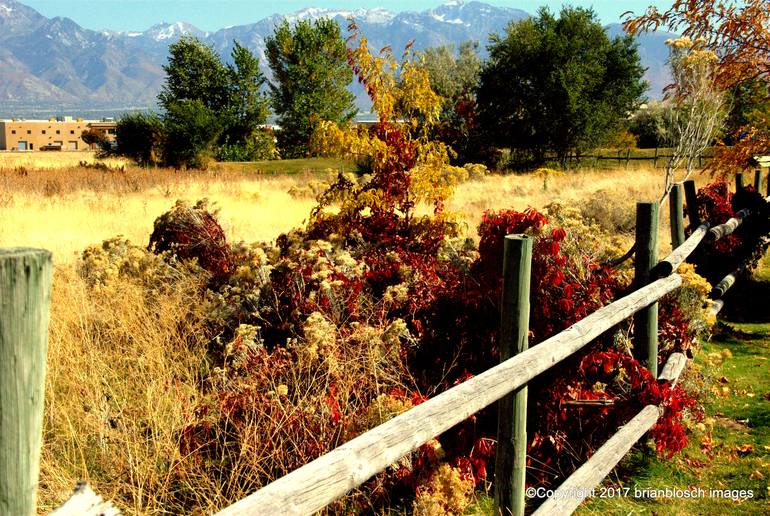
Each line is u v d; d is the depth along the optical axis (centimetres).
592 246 543
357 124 752
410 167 740
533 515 313
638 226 470
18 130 15825
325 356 441
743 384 587
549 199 1811
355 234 716
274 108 6356
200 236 739
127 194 2041
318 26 6181
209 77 6109
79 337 540
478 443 399
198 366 503
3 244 1069
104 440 387
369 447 225
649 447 470
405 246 704
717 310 679
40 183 2162
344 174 779
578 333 359
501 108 4606
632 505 400
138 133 5238
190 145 5125
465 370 444
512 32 4734
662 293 458
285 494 186
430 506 345
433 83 4716
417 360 474
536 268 441
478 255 537
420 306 500
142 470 365
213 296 597
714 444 479
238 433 387
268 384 434
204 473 370
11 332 117
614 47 4709
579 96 4456
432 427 257
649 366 456
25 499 122
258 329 511
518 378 310
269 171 4241
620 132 4906
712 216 833
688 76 880
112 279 659
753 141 893
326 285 519
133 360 502
